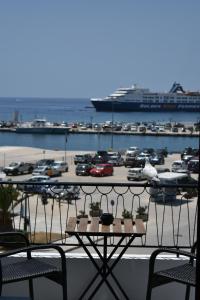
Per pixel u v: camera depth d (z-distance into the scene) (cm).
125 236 525
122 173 7781
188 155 9644
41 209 3462
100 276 588
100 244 614
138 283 589
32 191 952
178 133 16675
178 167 7612
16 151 10300
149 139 15888
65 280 484
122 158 9212
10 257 582
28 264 493
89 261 589
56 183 631
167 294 584
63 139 15550
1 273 438
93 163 8731
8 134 16925
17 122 19725
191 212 3172
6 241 603
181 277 466
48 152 10438
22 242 596
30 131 17112
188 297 542
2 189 1825
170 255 603
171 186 614
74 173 7619
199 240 332
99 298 590
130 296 591
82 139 15712
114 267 575
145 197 4106
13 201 1794
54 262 592
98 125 18425
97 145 14088
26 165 7550
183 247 622
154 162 8919
